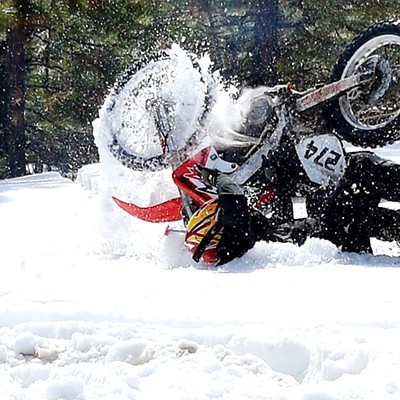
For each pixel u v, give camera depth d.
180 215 10.40
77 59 44.78
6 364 5.45
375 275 7.84
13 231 12.32
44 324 5.89
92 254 10.05
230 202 9.27
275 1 38.91
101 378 4.99
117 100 10.97
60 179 26.78
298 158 10.10
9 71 44.00
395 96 10.52
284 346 5.35
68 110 45.41
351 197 9.70
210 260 9.23
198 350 5.38
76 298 6.70
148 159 10.65
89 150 49.25
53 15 42.44
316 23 40.12
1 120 46.25
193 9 41.31
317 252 9.40
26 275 8.23
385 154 19.56
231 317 5.93
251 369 5.12
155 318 5.98
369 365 4.95
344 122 10.09
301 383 5.19
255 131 10.27
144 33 42.69
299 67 39.94
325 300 6.47
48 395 4.66
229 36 40.97
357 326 5.76
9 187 22.55
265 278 7.73
